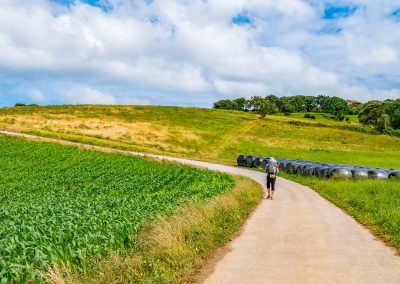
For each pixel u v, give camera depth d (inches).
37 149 1987.0
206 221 518.3
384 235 498.0
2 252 334.3
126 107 4340.6
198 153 2812.5
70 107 4025.6
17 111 3513.8
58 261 330.6
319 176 1592.0
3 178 1302.9
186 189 1031.0
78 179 1309.1
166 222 459.2
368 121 5068.9
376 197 821.9
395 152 3257.9
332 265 370.0
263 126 3988.7
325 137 3676.2
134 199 737.0
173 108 4633.4
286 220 613.6
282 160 2071.9
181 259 366.9
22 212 625.3
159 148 2817.4
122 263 339.0
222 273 345.1
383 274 343.6
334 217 646.5
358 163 2714.1
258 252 418.0
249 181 1237.7
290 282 320.8
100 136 2920.8
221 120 4143.7
